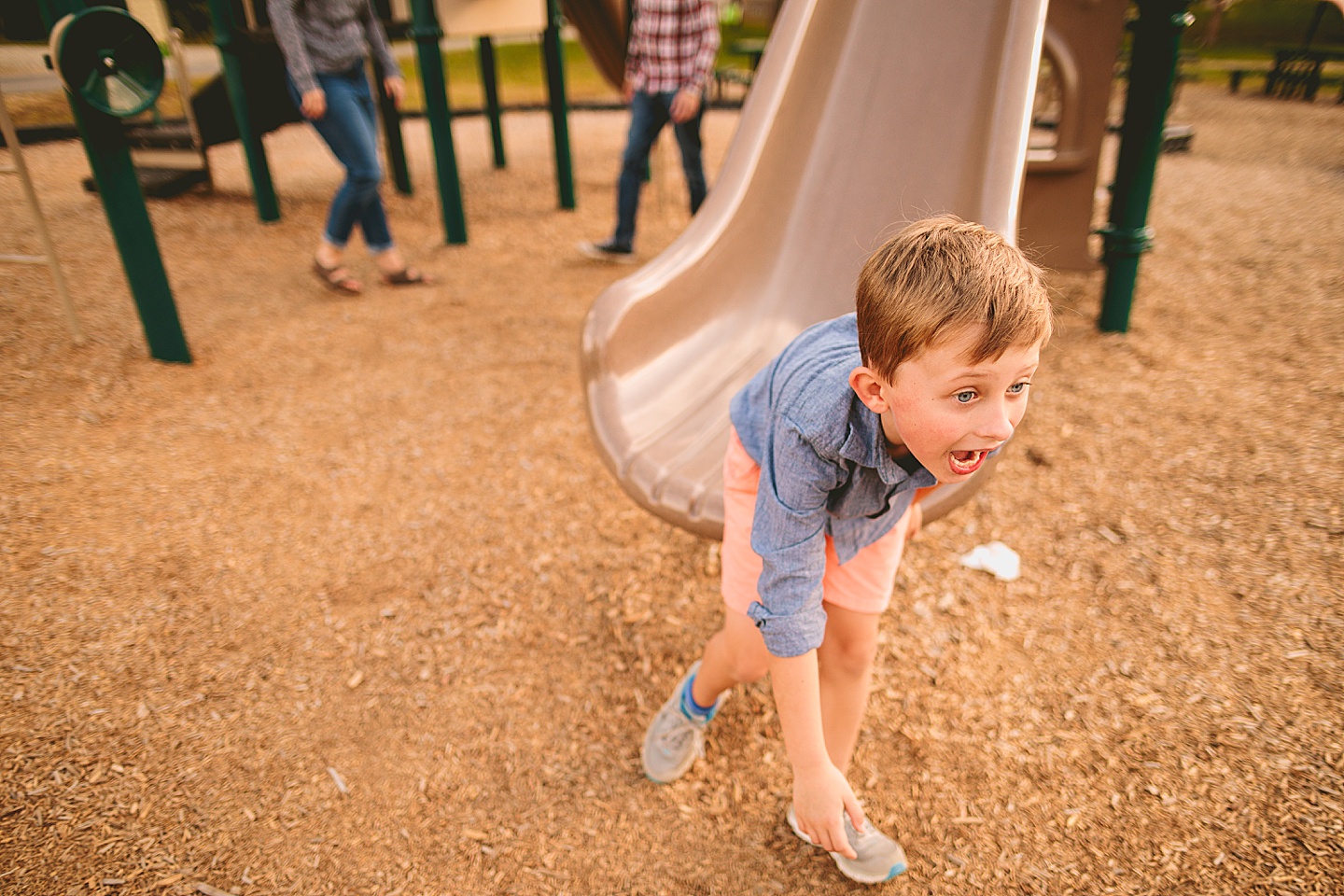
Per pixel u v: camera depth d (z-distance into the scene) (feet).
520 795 6.18
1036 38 8.12
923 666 7.25
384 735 6.64
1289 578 8.09
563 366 12.90
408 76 46.11
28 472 9.68
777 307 9.22
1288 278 15.56
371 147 14.52
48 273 15.64
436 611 7.91
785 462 4.25
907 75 9.25
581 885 5.57
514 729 6.72
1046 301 3.35
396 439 10.82
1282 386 11.62
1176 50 11.75
